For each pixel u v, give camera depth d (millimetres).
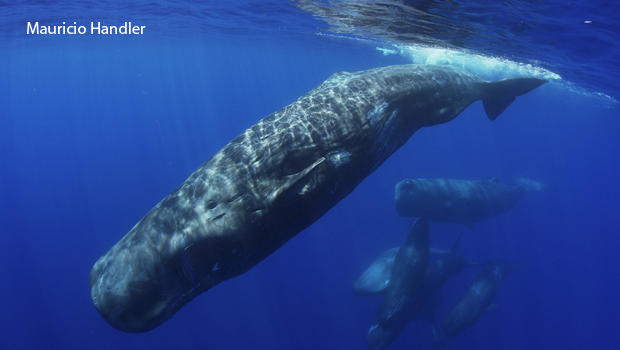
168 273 4289
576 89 27609
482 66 22391
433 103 6742
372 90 5848
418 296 13008
